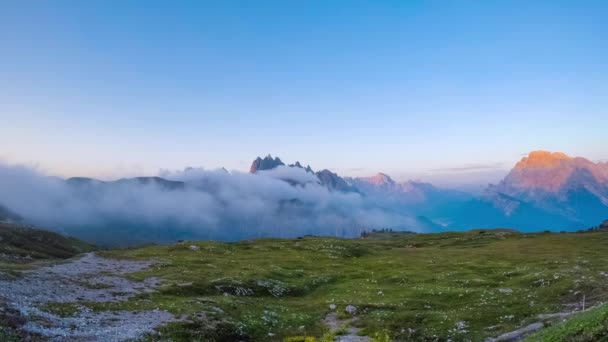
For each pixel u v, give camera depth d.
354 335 45.41
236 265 83.19
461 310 51.91
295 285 69.75
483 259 92.94
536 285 60.91
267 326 46.38
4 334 28.12
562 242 117.75
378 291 65.25
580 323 27.94
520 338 36.69
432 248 130.00
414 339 44.03
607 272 65.25
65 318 35.88
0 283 42.97
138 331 35.53
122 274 63.12
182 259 85.38
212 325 41.50
